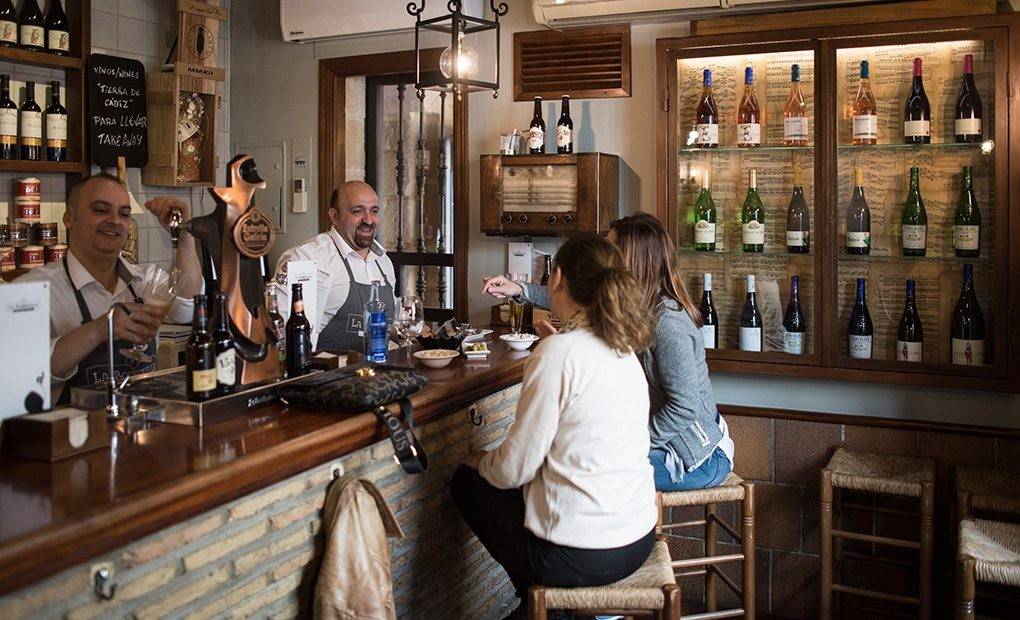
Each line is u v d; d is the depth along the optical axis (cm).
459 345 330
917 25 337
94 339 233
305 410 230
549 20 403
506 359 318
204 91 461
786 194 375
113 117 432
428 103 482
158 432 205
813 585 380
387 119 494
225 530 189
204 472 174
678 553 403
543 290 374
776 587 387
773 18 365
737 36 363
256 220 232
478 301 448
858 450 371
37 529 141
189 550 180
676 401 288
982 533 283
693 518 399
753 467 388
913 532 364
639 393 233
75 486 163
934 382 346
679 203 389
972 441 354
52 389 244
